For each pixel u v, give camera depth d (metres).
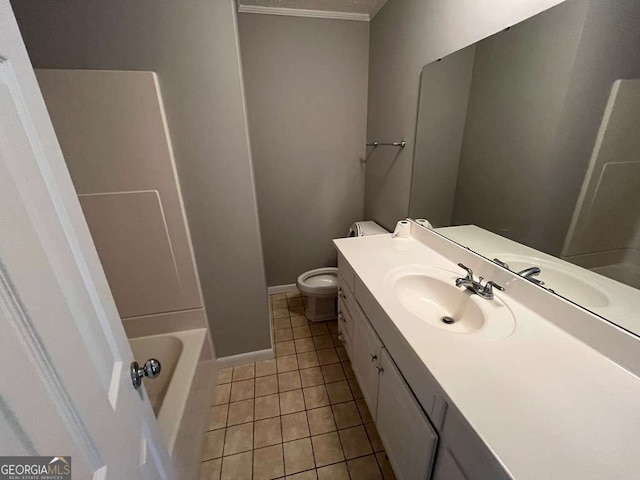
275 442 1.32
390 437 1.07
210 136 1.29
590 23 0.69
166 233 1.37
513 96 0.95
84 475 0.39
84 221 0.50
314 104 2.14
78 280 0.45
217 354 1.76
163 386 1.40
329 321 2.26
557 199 0.83
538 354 0.72
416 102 1.52
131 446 0.54
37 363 0.33
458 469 0.67
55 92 1.08
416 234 1.60
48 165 0.42
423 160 1.51
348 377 1.70
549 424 0.55
